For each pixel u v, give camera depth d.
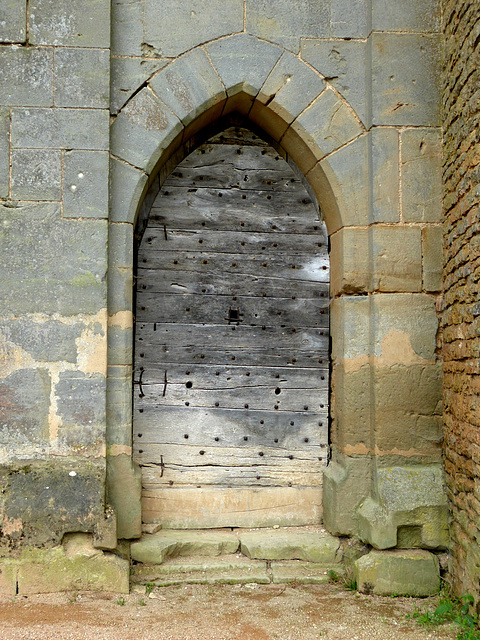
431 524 3.71
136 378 4.23
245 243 4.38
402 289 3.91
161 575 3.77
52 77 3.67
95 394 3.60
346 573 3.84
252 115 4.24
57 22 3.69
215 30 3.93
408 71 3.96
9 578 3.43
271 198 4.40
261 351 4.35
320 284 4.40
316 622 3.20
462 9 3.56
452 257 3.69
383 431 3.84
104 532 3.52
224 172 4.38
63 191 3.65
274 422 4.32
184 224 4.33
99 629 3.03
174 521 4.19
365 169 3.99
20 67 3.66
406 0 3.97
